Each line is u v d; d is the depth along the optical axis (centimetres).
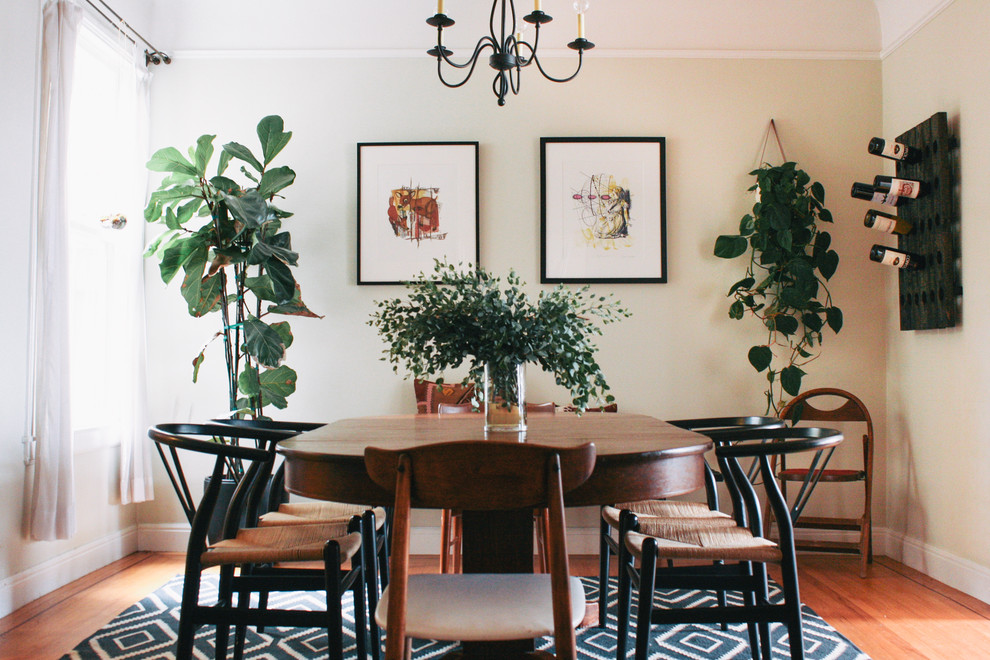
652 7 409
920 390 364
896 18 389
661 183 401
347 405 400
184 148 407
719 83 408
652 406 400
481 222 404
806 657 247
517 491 144
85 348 377
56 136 311
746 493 216
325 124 407
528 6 407
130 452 368
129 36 380
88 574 349
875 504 396
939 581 341
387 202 402
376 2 409
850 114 406
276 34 409
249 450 195
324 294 403
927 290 347
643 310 401
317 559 185
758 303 402
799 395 374
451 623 151
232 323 402
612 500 167
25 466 304
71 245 372
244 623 182
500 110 406
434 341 220
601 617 278
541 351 217
